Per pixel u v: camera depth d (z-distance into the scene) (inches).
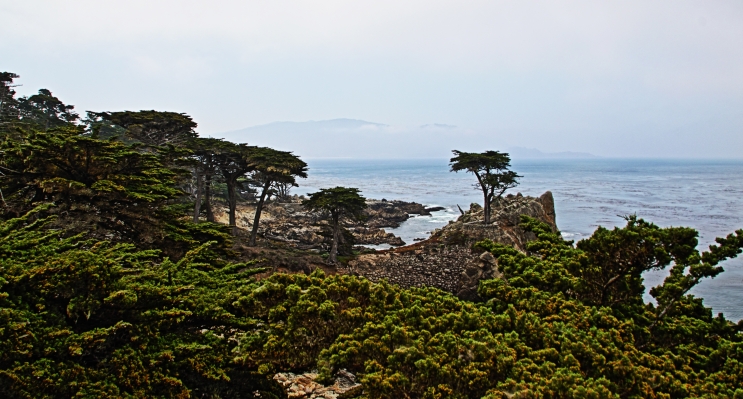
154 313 360.5
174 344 367.9
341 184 6156.5
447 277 1360.7
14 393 277.1
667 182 5915.4
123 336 359.6
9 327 291.9
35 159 658.8
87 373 312.5
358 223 2498.8
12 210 650.8
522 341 330.6
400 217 3004.4
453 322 351.3
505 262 479.5
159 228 693.9
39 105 2191.2
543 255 502.6
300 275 405.1
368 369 291.1
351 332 347.3
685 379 295.3
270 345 331.6
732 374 303.0
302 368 355.3
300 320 344.2
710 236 2069.4
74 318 350.6
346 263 1405.0
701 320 401.7
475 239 1519.4
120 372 319.3
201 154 1454.2
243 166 1545.3
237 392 398.3
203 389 382.6
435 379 284.4
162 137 1489.9
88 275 349.4
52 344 310.0
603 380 262.7
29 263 380.2
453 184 6195.9
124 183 705.6
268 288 384.2
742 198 3757.4
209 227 770.8
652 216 2711.6
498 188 1763.0
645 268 404.2
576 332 324.8
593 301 422.9
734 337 384.5
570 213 2898.6
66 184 624.7
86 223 634.2
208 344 382.0
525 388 257.0
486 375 278.4
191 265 495.2
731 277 1406.3
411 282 1347.2
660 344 374.3
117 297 342.3
